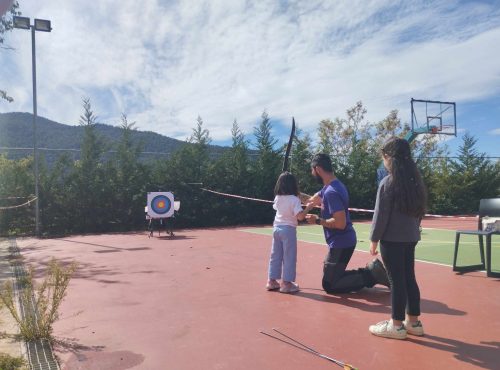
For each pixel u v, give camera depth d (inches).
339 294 203.8
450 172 834.2
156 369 124.6
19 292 209.6
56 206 562.3
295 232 208.7
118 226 593.6
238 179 658.8
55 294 157.9
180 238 457.7
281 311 178.1
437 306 181.3
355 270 202.7
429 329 153.3
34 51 515.5
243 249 361.4
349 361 127.4
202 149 650.2
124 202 593.9
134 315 175.5
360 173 747.4
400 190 137.3
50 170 573.6
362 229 540.4
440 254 320.2
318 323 162.2
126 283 233.3
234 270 265.7
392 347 137.6
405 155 141.4
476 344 139.2
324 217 199.5
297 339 146.0
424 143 1187.9
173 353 136.0
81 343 145.6
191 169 629.6
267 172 676.1
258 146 690.2
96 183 579.8
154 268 276.2
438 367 122.6
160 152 632.4
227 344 142.6
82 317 173.6
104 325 163.6
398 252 142.5
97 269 275.9
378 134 1341.0
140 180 602.5
